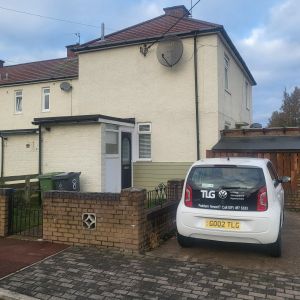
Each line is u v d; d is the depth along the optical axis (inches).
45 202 274.7
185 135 526.3
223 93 546.3
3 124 760.3
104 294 182.5
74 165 470.9
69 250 253.3
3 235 289.1
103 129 462.6
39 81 715.4
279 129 501.0
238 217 226.1
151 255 243.0
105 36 623.5
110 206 254.4
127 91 565.9
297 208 431.5
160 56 535.5
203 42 521.7
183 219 240.8
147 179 539.5
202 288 188.7
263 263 227.5
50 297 179.5
